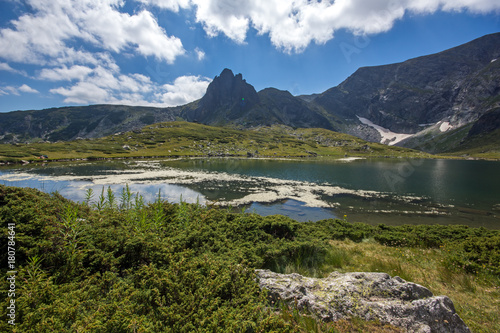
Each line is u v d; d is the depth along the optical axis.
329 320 5.14
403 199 39.84
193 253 7.39
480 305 6.96
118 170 66.19
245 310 4.68
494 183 57.31
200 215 11.85
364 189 47.53
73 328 3.61
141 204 11.88
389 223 27.42
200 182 49.06
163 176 55.97
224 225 11.45
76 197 32.69
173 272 5.49
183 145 156.38
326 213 30.38
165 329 3.95
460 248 11.73
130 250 6.38
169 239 7.77
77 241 5.89
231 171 70.81
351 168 85.56
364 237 15.83
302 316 5.18
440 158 167.88
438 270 9.49
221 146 165.38
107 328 3.76
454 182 58.62
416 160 141.38
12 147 110.62
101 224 8.00
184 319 4.21
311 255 10.08
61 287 4.56
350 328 4.93
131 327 3.75
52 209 7.72
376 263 9.99
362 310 5.31
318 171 75.25
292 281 6.33
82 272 5.40
